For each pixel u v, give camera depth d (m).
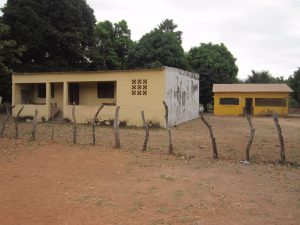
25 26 32.03
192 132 22.09
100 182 9.59
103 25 43.94
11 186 9.15
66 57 36.38
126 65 44.75
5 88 34.03
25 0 32.72
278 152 14.78
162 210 7.43
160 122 23.91
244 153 14.45
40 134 19.33
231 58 53.75
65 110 27.00
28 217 6.97
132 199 8.15
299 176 10.52
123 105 24.88
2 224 6.60
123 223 6.68
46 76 27.83
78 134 19.66
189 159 12.84
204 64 50.78
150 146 15.79
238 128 25.69
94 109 25.94
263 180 10.00
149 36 43.69
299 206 7.80
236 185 9.44
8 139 16.80
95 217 6.99
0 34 29.14
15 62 32.03
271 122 31.91
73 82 27.88
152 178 10.04
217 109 43.28
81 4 36.06
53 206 7.62
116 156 13.09
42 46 33.69
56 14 33.78
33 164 11.72
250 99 42.59
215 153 13.19
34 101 31.03
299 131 23.92
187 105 30.95
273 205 7.86
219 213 7.31
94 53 36.75
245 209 7.57
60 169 11.05
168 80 24.52
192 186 9.27
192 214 7.22
